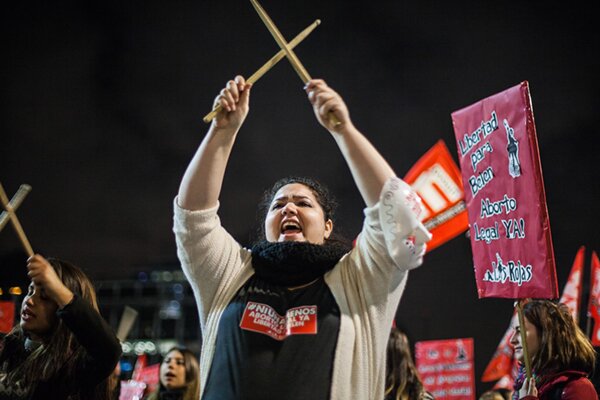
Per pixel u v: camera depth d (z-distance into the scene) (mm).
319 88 3104
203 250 3250
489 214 4355
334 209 3807
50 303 3773
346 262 3266
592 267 6805
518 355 4676
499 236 4273
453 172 7336
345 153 3105
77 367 3635
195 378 6637
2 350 3914
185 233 3242
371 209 3082
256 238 4031
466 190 4539
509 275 4195
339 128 3080
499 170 4293
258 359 2990
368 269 3145
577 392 4227
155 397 6641
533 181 4074
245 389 2939
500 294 4238
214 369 3064
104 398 3738
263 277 3236
